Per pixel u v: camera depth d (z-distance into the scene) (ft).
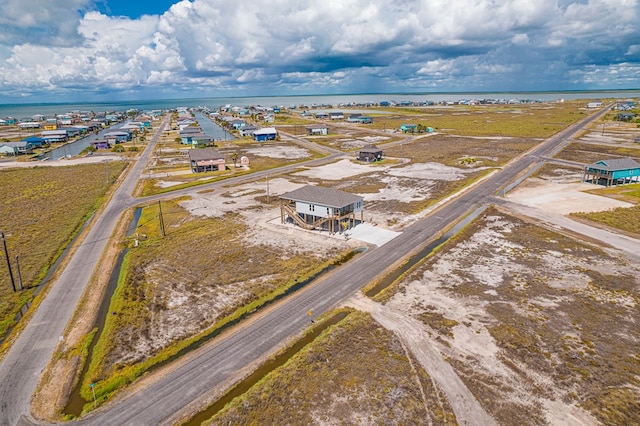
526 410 73.87
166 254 152.15
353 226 179.01
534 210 194.08
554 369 84.53
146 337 99.81
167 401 78.43
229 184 267.39
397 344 94.12
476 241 158.40
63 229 183.83
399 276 130.72
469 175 277.64
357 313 107.34
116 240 169.99
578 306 109.09
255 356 91.91
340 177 282.36
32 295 124.36
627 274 126.93
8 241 168.96
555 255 142.61
